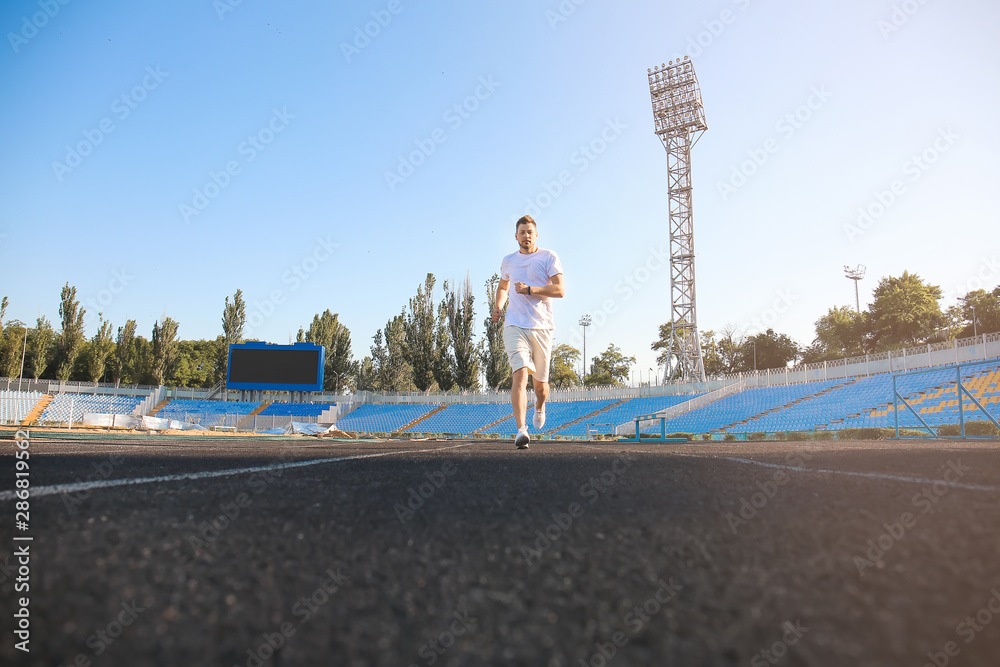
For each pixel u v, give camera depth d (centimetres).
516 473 231
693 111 3644
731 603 78
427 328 4141
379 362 5225
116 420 2611
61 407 3450
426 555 102
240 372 3359
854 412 2219
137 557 96
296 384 3350
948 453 374
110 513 129
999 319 3656
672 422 2809
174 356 4278
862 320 4019
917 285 3822
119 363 4372
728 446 686
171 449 403
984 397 1873
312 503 150
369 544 109
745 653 63
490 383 4041
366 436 3422
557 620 73
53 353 4094
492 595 82
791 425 2327
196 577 87
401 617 74
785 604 78
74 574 86
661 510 145
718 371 5262
